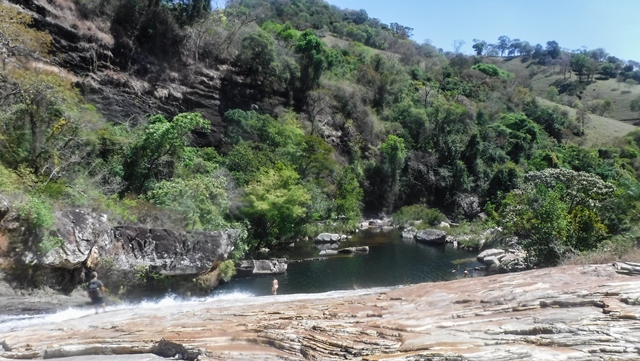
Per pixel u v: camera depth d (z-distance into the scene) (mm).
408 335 7176
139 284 16016
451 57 109312
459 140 56625
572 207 22219
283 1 90312
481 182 53594
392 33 114438
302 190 29656
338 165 42625
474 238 33469
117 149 22750
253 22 45562
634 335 6062
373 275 24125
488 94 80250
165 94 34469
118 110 30375
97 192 17484
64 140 19109
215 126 37062
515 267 21734
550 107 85250
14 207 12922
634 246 15344
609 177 53531
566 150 63281
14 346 8734
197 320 9953
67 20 29203
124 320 10688
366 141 50219
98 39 30750
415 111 54875
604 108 93875
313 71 47469
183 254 17250
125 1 33281
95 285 13125
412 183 51031
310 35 47781
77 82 28203
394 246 33188
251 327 8688
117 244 15625
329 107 48531
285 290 20438
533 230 19703
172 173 24297
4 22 19781
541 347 6027
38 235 13141
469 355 5805
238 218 27141
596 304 7605
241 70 41594
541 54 132000
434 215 44688
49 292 13352
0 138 16125
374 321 8344
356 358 6359
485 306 8453
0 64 19656
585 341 6059
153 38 34969
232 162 30047
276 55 43719
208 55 39469
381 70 60375
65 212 14430
